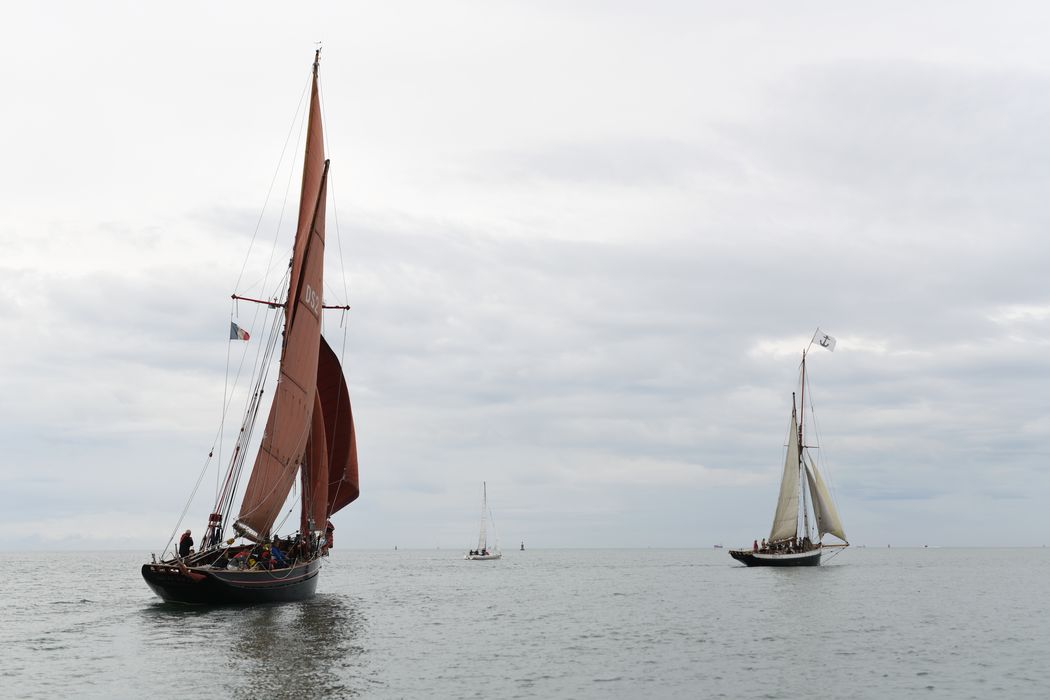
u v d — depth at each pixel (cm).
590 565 18162
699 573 12988
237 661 3572
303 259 5606
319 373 6388
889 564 18225
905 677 3519
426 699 2989
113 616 5116
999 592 8606
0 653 3756
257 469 5319
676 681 3388
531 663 3762
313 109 5731
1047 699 3142
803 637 4722
